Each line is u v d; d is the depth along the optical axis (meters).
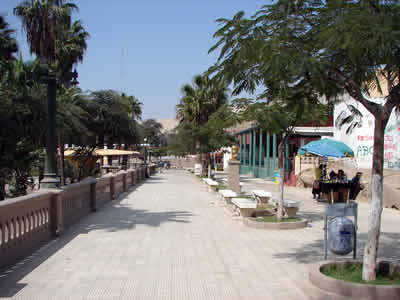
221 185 22.02
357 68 5.22
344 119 6.55
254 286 5.11
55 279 5.34
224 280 5.36
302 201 16.00
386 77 5.55
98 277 5.45
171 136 39.00
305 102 5.81
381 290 4.35
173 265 6.11
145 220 10.63
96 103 27.34
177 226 9.68
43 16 10.03
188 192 20.08
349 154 19.41
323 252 7.00
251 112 8.77
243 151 43.94
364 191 15.60
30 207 6.96
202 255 6.76
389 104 4.81
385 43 4.03
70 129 18.92
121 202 15.20
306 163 23.27
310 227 9.59
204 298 4.67
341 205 5.77
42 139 14.10
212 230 9.16
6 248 5.98
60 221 8.36
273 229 9.28
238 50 4.89
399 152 17.73
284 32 4.83
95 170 27.22
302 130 26.86
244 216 10.60
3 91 12.71
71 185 9.49
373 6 4.74
